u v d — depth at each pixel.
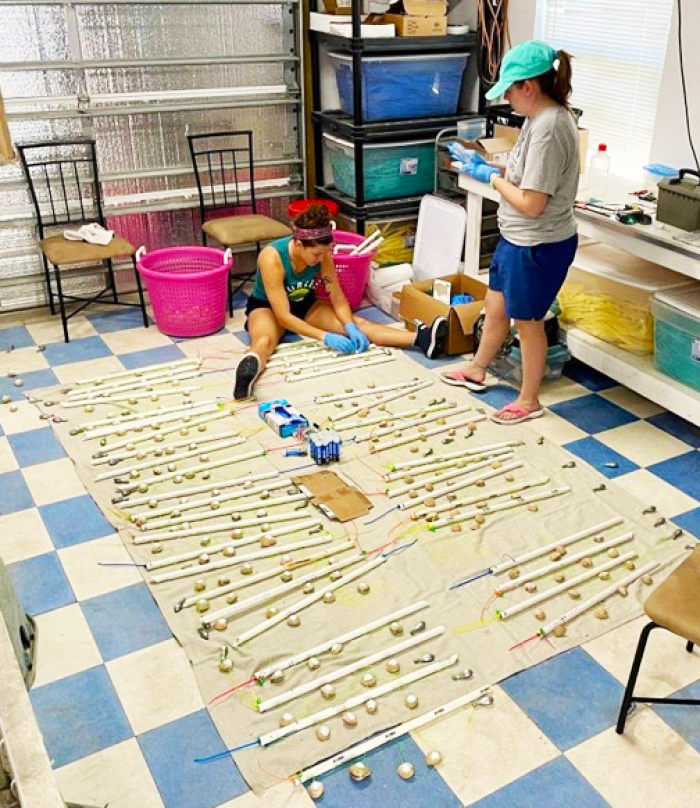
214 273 3.97
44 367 3.86
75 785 1.90
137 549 2.63
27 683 1.54
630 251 3.15
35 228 4.35
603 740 1.99
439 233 4.40
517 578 2.48
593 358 3.57
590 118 4.14
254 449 3.16
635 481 3.00
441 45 4.39
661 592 1.81
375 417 3.36
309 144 4.99
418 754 1.96
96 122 4.34
